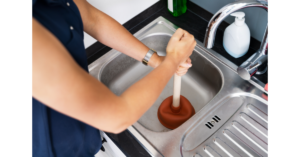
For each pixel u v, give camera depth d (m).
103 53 1.01
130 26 1.08
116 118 0.40
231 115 0.78
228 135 0.74
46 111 0.51
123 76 1.05
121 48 0.69
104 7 0.98
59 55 0.34
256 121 0.76
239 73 0.80
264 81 0.82
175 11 1.06
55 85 0.34
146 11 1.11
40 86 0.34
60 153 0.63
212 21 0.66
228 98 0.82
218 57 0.91
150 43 1.06
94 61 0.96
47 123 0.53
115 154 0.82
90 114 0.38
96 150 0.76
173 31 1.03
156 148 0.71
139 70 1.08
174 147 0.71
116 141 0.73
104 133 0.76
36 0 0.41
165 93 1.01
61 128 0.58
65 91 0.35
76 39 0.48
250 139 0.72
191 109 0.87
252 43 0.93
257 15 0.86
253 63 0.78
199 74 1.01
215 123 0.76
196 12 1.08
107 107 0.39
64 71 0.34
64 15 0.47
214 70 0.92
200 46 0.95
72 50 0.48
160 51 1.10
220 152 0.71
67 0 0.50
